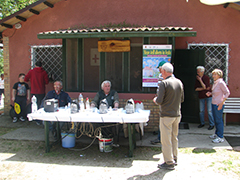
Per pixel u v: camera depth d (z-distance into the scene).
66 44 5.78
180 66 6.15
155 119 5.50
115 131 5.05
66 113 4.21
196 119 6.13
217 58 6.29
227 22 6.11
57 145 4.76
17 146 4.71
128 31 5.02
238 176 3.36
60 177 3.40
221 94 4.61
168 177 3.35
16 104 6.48
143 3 6.32
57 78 6.96
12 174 3.49
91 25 6.62
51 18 6.88
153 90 5.46
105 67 5.64
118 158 4.07
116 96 5.00
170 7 6.23
